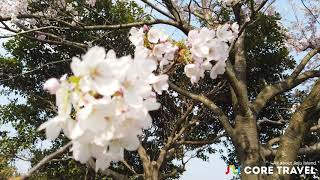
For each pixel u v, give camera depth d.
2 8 6.62
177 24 6.45
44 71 9.77
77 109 1.35
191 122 8.26
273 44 9.94
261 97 7.29
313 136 9.78
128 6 9.73
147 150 9.94
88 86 1.33
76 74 1.35
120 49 8.59
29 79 9.77
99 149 1.41
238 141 6.71
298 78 7.58
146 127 1.47
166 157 8.14
